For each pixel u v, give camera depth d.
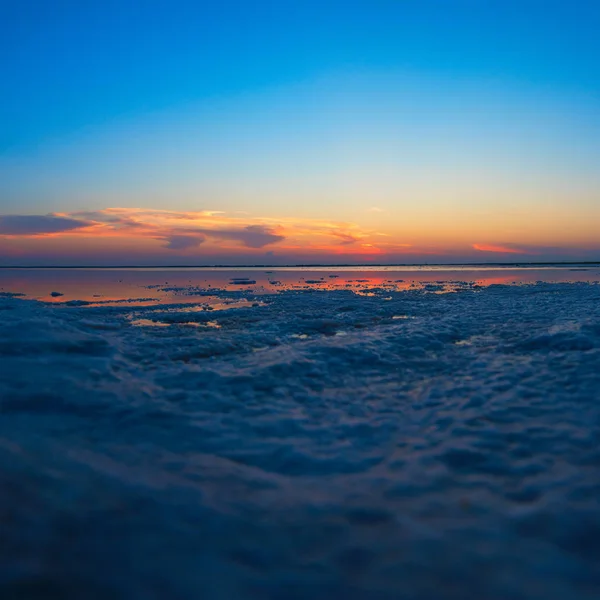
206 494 3.21
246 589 2.31
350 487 3.49
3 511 2.69
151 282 29.06
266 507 3.10
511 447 4.06
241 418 4.95
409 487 3.44
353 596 2.28
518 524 2.87
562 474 3.51
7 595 2.12
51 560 2.38
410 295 18.50
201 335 9.34
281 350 7.66
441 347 8.17
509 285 24.36
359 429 4.75
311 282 29.19
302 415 5.10
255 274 44.19
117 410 4.84
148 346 7.92
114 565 2.39
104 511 2.86
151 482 3.34
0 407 4.60
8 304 13.34
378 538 2.75
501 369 6.48
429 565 2.50
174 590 2.26
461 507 3.11
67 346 6.54
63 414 4.66
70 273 46.88
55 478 3.17
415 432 4.63
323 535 2.78
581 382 5.61
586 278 32.56
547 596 2.28
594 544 2.66
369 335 8.89
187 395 5.51
